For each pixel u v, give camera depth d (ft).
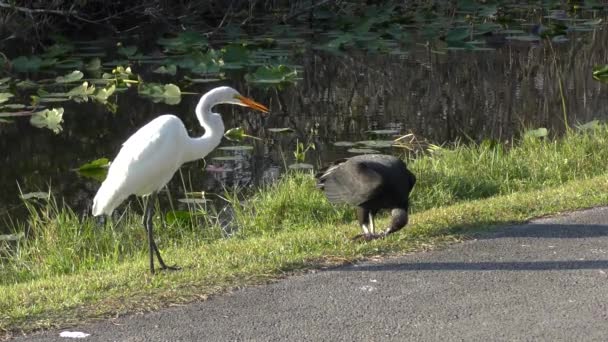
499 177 42.65
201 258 29.91
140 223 38.68
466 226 31.50
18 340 22.35
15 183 48.06
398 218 29.71
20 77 72.74
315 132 56.54
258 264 27.58
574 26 94.02
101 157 52.54
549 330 22.13
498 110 61.16
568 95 65.21
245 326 22.89
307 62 78.59
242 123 59.77
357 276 26.53
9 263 35.91
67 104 64.03
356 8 102.68
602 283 25.44
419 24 96.32
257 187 45.73
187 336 22.34
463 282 25.79
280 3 103.40
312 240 30.78
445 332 22.20
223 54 75.46
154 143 28.17
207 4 96.48
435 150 48.42
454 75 73.20
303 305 24.25
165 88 65.05
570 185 37.93
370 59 79.82
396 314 23.45
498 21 96.94
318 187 33.65
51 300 25.20
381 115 60.59
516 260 27.66
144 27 94.02
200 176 48.37
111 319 23.61
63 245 36.29
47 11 81.51
